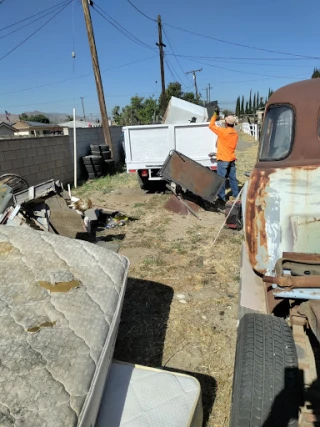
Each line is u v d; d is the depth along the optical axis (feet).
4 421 4.29
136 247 17.29
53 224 14.38
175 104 33.86
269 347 6.50
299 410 6.25
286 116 8.25
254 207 8.09
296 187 7.88
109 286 7.20
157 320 11.13
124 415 6.31
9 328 5.65
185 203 22.66
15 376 4.88
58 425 4.46
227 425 7.44
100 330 6.09
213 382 8.59
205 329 10.58
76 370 5.24
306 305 6.62
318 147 7.95
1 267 6.97
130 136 26.84
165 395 6.73
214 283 13.42
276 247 7.91
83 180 38.86
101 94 41.73
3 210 14.51
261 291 8.68
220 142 22.82
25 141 28.96
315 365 7.20
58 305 6.31
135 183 34.09
